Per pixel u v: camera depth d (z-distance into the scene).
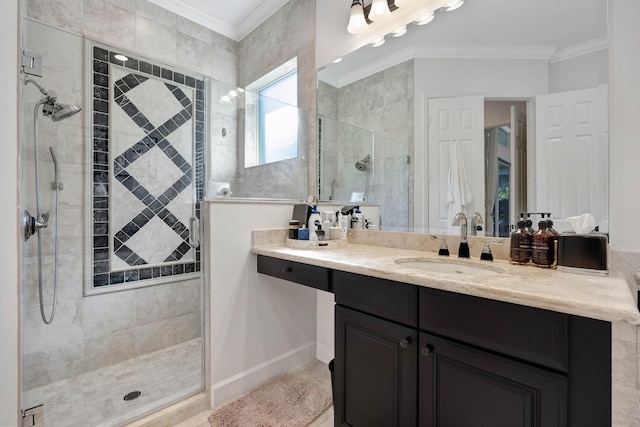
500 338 0.79
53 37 1.60
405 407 0.99
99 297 1.82
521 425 0.75
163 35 2.29
